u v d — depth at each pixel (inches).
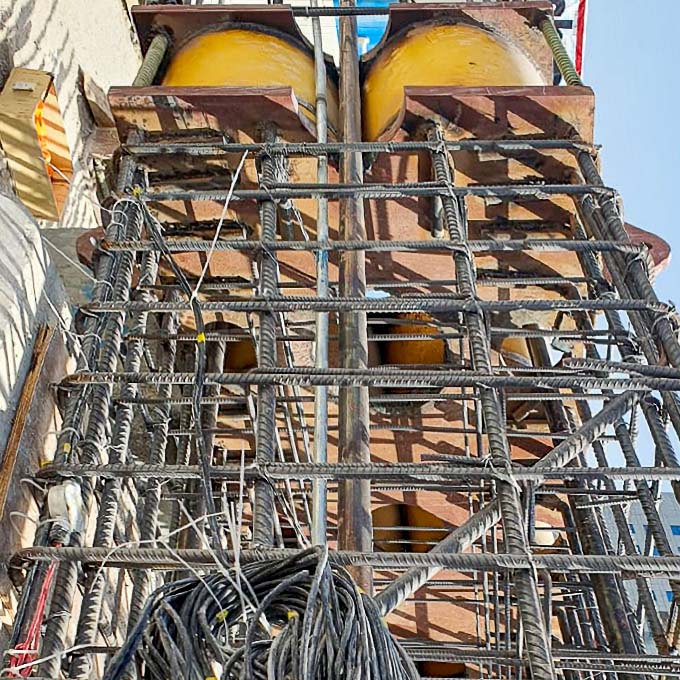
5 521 244.7
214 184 355.3
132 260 286.4
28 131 432.8
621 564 193.6
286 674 156.9
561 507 408.2
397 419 427.2
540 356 426.3
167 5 410.3
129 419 275.1
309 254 393.1
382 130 378.9
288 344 381.7
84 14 595.8
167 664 163.8
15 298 263.1
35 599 198.5
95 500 289.3
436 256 399.5
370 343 462.9
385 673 157.5
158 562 200.7
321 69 392.5
